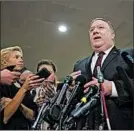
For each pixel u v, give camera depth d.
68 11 3.86
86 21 4.07
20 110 2.04
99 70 1.89
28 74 2.18
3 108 1.96
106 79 1.96
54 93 2.02
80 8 3.81
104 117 1.64
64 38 4.39
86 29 4.21
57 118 1.66
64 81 1.83
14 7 3.65
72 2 3.70
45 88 2.10
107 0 3.74
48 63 2.58
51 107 1.72
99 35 2.19
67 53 4.65
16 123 1.98
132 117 1.82
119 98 1.80
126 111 1.83
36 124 1.70
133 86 1.82
